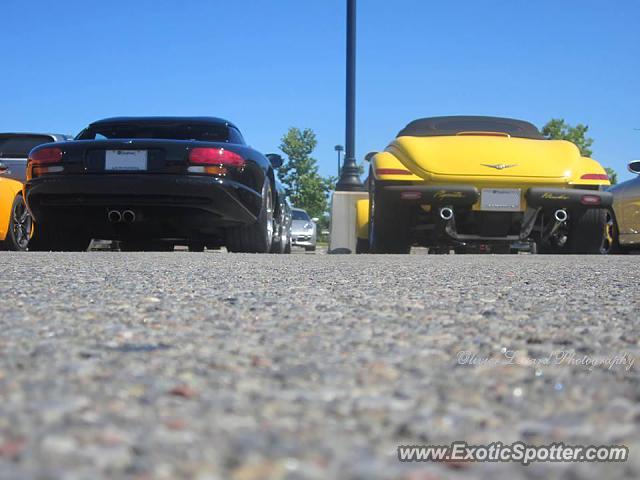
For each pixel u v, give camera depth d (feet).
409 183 18.83
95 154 16.74
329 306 5.82
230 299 6.27
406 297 6.63
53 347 3.70
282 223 23.47
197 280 8.38
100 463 1.77
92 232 19.57
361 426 2.20
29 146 25.52
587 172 19.31
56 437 2.00
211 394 2.65
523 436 2.10
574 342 4.04
